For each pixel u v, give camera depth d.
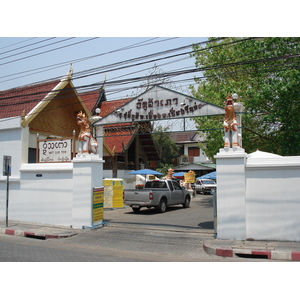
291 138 15.23
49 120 19.19
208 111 11.77
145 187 20.33
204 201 26.19
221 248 9.17
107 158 27.53
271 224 9.91
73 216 13.12
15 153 15.79
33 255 9.01
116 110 13.56
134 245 10.55
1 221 14.91
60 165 13.80
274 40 15.16
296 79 14.07
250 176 10.23
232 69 19.06
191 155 47.78
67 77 18.61
